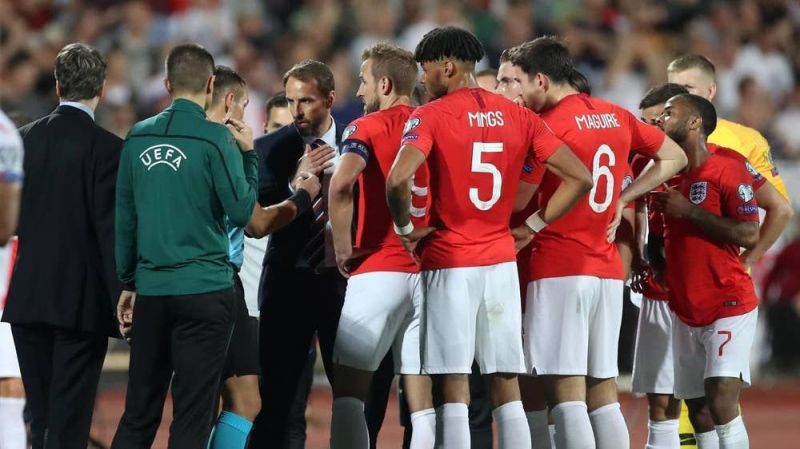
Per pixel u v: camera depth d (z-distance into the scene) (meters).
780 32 66.31
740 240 24.19
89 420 23.78
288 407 25.45
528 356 23.41
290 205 23.81
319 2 64.62
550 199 22.45
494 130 21.98
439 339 22.11
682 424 28.05
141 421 22.27
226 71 24.30
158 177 21.67
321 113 25.34
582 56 63.47
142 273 21.97
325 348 25.56
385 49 23.91
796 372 49.31
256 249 27.83
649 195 24.94
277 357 25.45
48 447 23.28
